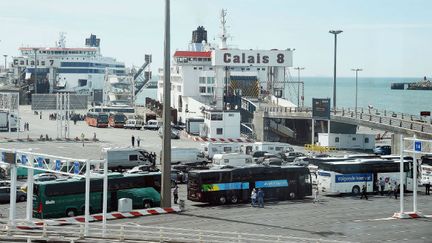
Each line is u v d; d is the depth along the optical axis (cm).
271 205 6072
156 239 4038
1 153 4641
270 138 12975
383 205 6075
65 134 12325
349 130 12588
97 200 5516
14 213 4572
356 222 5188
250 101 14750
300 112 12294
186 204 6119
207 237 4184
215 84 15238
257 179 6278
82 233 4084
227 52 15000
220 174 6094
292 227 4956
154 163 8600
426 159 7438
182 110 15975
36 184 5256
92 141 11869
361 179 6800
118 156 8344
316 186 6488
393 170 6912
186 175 7544
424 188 7362
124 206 5441
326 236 4609
